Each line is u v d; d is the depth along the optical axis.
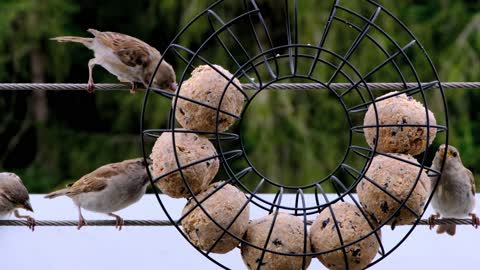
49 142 22.89
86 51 22.59
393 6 20.06
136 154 22.06
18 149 23.23
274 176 19.69
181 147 7.93
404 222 7.93
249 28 20.94
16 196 11.45
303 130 19.83
